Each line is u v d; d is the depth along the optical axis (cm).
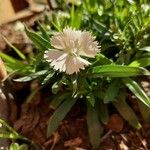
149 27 14
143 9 15
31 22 16
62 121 14
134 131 14
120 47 14
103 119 13
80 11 15
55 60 12
